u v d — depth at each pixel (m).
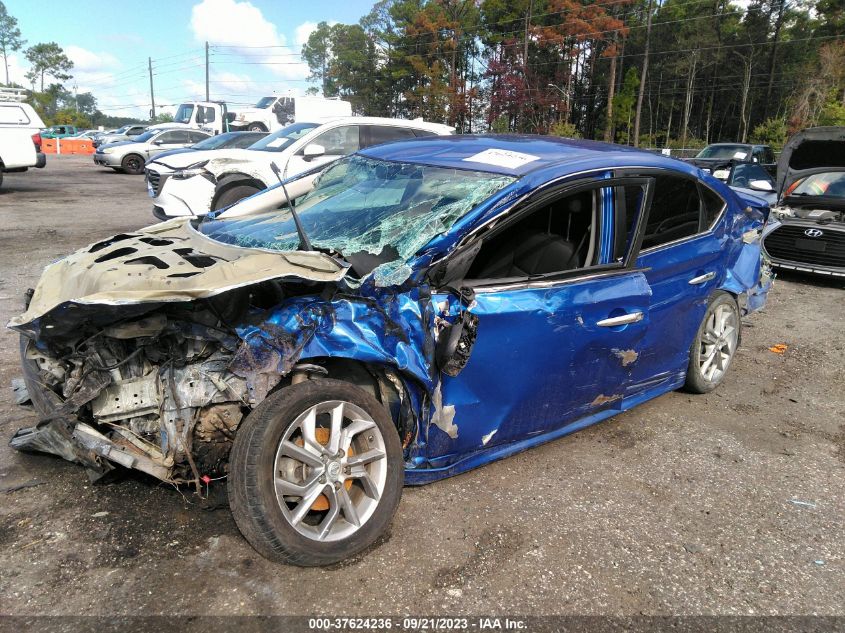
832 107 44.56
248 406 2.54
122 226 10.87
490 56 63.16
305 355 2.54
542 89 53.50
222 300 2.48
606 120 53.94
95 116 134.38
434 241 2.84
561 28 53.84
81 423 2.56
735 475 3.63
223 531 2.77
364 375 2.95
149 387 2.55
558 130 48.75
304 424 2.53
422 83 66.62
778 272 9.30
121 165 22.41
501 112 53.06
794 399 4.79
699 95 70.31
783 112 61.41
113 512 2.86
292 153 9.34
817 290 8.40
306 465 2.57
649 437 4.04
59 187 17.23
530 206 3.06
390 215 3.17
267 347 2.48
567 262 3.38
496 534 2.91
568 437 3.97
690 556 2.87
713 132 73.69
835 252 8.19
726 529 3.10
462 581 2.58
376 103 76.69
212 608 2.34
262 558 2.62
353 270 2.80
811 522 3.21
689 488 3.45
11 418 3.68
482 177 3.21
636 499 3.30
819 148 9.99
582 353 3.35
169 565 2.55
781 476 3.65
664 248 3.87
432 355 2.81
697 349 4.43
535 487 3.34
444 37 64.31
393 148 4.09
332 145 9.69
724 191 4.52
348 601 2.42
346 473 2.63
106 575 2.47
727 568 2.81
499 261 3.54
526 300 3.06
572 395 3.46
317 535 2.54
